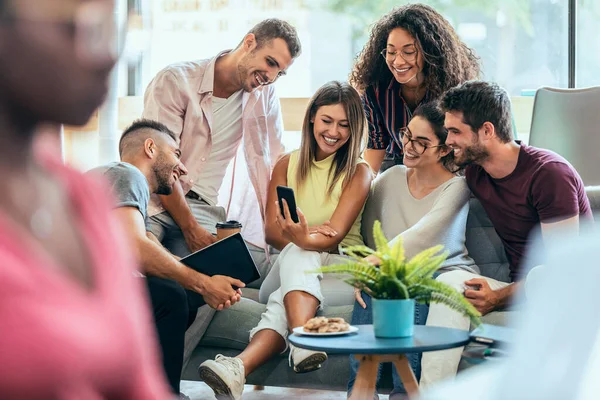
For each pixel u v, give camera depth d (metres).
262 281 3.41
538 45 4.82
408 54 3.29
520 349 1.25
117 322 0.56
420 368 2.64
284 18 4.88
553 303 1.24
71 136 4.29
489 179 2.88
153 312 2.57
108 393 0.56
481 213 3.07
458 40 3.39
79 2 0.47
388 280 2.18
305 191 3.16
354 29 4.93
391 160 3.51
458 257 2.95
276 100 3.57
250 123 3.46
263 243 3.48
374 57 3.42
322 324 2.27
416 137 2.99
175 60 4.80
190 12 4.79
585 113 3.70
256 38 3.34
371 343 2.11
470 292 2.65
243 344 2.96
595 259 1.24
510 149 2.79
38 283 0.47
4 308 0.45
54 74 0.47
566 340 1.21
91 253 0.59
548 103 3.75
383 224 3.10
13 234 0.48
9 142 0.51
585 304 1.21
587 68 4.77
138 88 4.79
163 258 2.65
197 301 2.77
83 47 0.47
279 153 3.58
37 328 0.46
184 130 3.40
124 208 2.62
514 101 4.48
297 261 2.93
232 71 3.41
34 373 0.46
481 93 2.77
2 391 0.45
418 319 2.72
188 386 3.57
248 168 3.47
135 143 2.87
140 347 0.60
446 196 2.95
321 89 3.15
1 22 0.46
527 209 2.79
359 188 3.10
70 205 0.61
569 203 2.69
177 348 2.60
